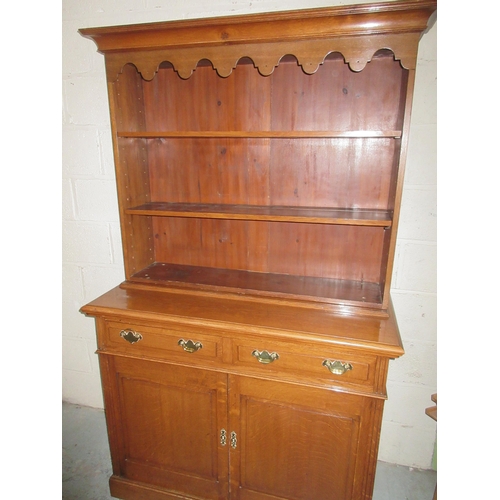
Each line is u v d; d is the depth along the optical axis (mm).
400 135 1008
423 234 1338
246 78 1310
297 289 1287
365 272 1371
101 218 1654
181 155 1450
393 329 1067
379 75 1201
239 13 1292
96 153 1569
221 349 1136
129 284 1375
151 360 1207
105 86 1484
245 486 1283
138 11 1379
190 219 1507
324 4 1220
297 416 1146
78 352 1896
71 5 1425
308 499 1227
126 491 1405
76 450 1676
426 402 1515
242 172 1408
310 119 1294
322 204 1356
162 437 1316
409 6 894
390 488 1485
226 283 1348
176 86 1383
